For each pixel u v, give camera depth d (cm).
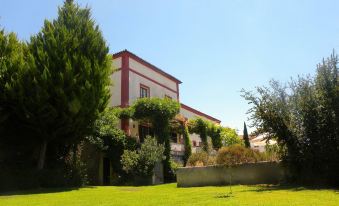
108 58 2062
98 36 2012
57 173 1872
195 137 3797
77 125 1862
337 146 1356
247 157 1644
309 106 1420
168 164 2569
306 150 1420
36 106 1706
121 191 1525
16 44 1894
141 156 2194
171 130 3022
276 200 873
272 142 1559
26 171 1739
